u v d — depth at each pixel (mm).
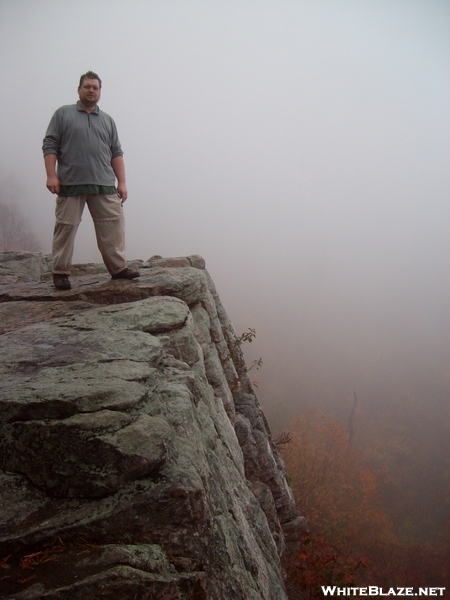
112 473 2709
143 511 2674
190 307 6676
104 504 2674
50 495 2738
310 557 6203
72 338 4328
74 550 2496
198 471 3006
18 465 2799
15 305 5523
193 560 2678
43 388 3107
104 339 4293
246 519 4227
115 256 5891
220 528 3123
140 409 3205
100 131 5387
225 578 2844
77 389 3100
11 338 4355
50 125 5230
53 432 2789
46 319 5043
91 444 2762
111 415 2916
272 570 4328
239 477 4824
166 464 2902
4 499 2672
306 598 6352
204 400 4613
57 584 2268
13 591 2232
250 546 3607
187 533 2721
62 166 5340
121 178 5770
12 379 3443
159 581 2365
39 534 2494
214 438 4289
